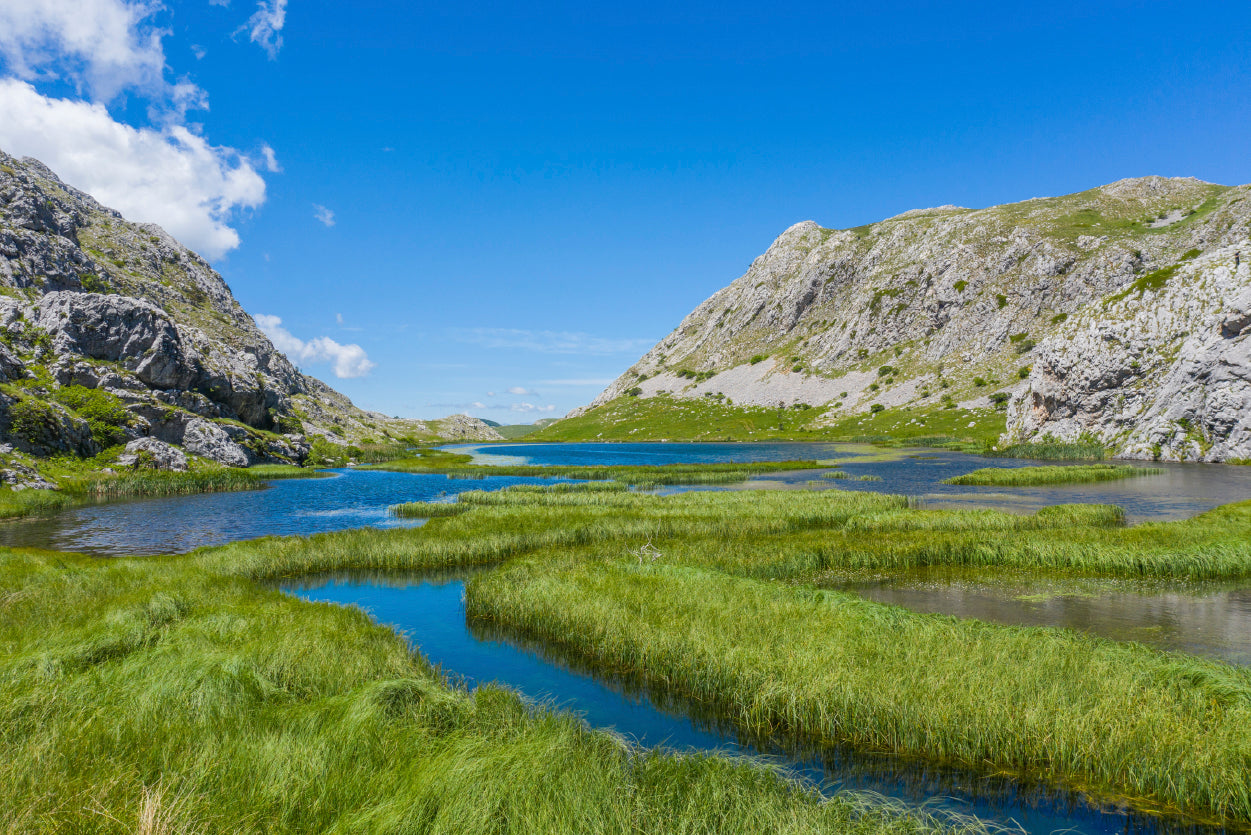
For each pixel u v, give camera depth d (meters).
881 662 15.09
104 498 65.62
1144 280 117.62
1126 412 109.06
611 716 15.17
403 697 12.95
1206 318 98.75
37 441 70.81
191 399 104.94
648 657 17.36
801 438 187.62
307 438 137.75
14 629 18.09
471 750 10.09
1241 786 10.45
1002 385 173.62
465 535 36.59
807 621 18.44
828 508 46.53
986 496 57.66
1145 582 27.56
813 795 10.29
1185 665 14.62
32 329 93.56
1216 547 29.27
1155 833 10.35
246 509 58.06
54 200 189.00
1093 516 40.06
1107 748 11.59
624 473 88.94
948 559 30.98
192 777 8.82
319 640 16.89
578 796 9.09
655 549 31.58
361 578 30.66
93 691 12.52
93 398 84.81
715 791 9.61
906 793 11.66
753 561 29.78
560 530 38.03
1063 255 195.38
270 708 12.25
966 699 13.12
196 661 14.16
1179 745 11.30
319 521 50.72
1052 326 183.50
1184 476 74.06
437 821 8.12
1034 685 13.62
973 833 9.70
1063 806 11.07
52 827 7.08
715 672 15.71
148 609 20.59
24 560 30.08
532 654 19.66
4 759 8.75
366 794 8.97
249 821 7.98
